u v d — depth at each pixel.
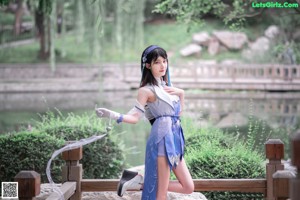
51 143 6.59
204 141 6.64
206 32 33.53
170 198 5.11
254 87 25.42
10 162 6.40
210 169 5.74
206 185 4.79
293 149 3.18
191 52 32.34
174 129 4.22
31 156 6.45
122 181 4.32
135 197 5.32
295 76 25.42
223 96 23.56
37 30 33.81
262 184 4.77
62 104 21.16
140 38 28.20
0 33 33.47
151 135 4.22
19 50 32.97
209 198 5.66
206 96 23.61
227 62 30.45
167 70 4.43
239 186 4.78
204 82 26.00
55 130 7.14
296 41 27.69
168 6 9.26
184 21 9.68
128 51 32.31
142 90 4.23
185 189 4.27
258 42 29.83
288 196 3.88
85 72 30.48
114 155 7.25
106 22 34.44
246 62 29.64
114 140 7.46
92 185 4.84
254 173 5.63
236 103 20.73
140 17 27.73
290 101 21.20
